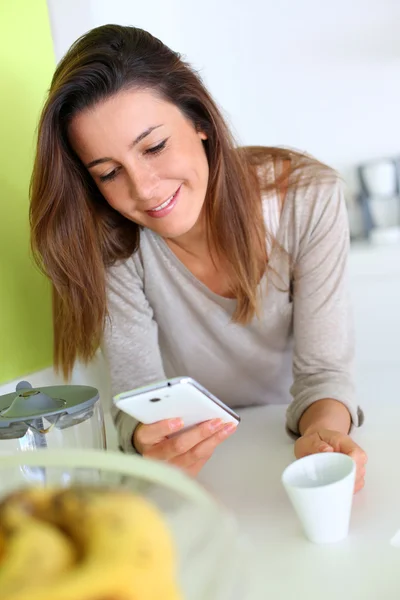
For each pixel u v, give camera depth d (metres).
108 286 1.45
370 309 2.30
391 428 1.24
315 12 2.52
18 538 0.38
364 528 0.87
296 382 1.39
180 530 0.43
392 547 0.81
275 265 1.41
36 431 0.95
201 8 2.51
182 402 1.03
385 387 1.56
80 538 0.39
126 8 2.15
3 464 0.53
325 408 1.24
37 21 1.71
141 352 1.47
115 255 1.44
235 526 0.46
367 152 2.59
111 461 0.50
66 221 1.35
